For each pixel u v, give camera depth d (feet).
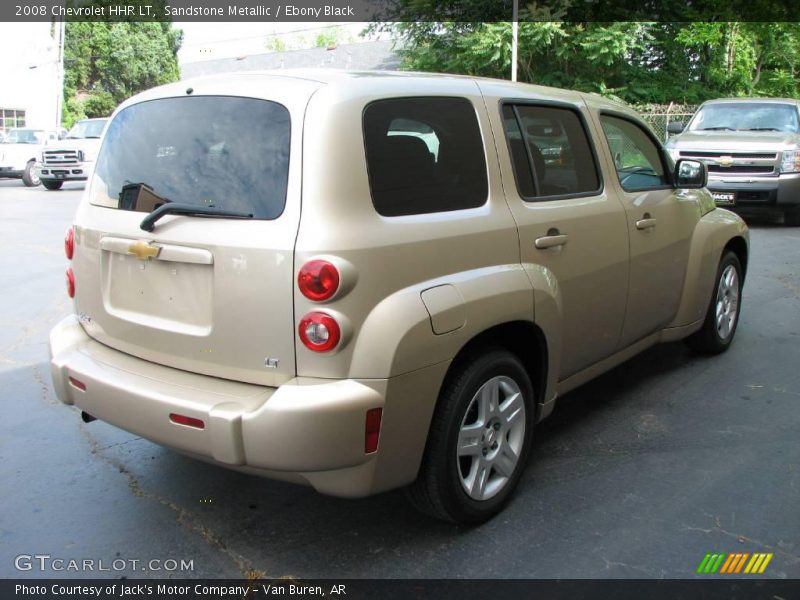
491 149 11.17
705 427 14.26
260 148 9.37
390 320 9.02
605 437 13.87
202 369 9.63
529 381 11.46
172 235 9.65
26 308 24.44
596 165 13.50
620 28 71.15
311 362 8.82
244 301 9.08
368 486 9.23
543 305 11.28
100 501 11.78
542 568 9.86
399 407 9.18
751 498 11.58
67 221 46.78
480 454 10.66
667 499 11.57
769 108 41.57
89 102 129.59
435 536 10.64
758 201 37.55
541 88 13.01
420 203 9.89
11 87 114.32
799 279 26.66
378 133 9.57
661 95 79.15
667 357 18.35
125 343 10.52
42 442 13.93
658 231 14.79
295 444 8.64
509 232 10.93
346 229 8.84
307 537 10.69
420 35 79.41
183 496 11.91
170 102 10.49
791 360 18.01
